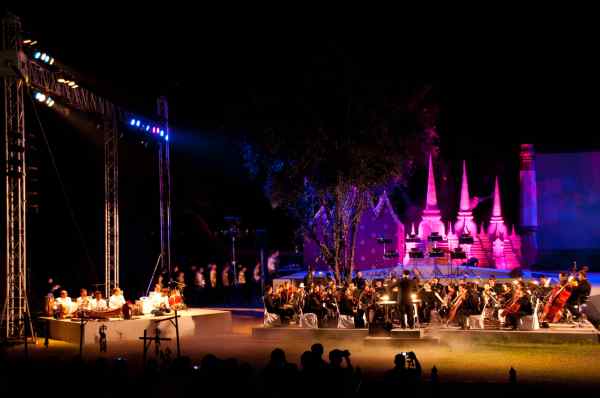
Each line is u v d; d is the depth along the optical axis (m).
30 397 11.29
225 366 9.33
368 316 21.38
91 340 21.62
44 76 21.61
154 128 27.58
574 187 37.66
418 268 31.28
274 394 9.36
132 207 37.84
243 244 42.22
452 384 13.74
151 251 38.06
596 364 17.12
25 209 21.59
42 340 22.33
